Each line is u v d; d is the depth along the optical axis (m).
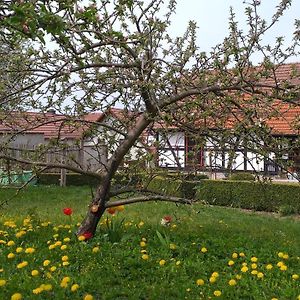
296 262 5.29
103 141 5.90
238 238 6.39
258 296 4.05
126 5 5.01
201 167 5.84
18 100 5.53
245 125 5.18
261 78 5.41
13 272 4.48
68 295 3.86
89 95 5.86
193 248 5.55
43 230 6.38
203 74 5.50
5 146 5.47
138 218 9.19
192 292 4.07
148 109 5.52
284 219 11.91
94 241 5.58
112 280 4.28
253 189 14.34
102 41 4.78
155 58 5.44
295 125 5.21
